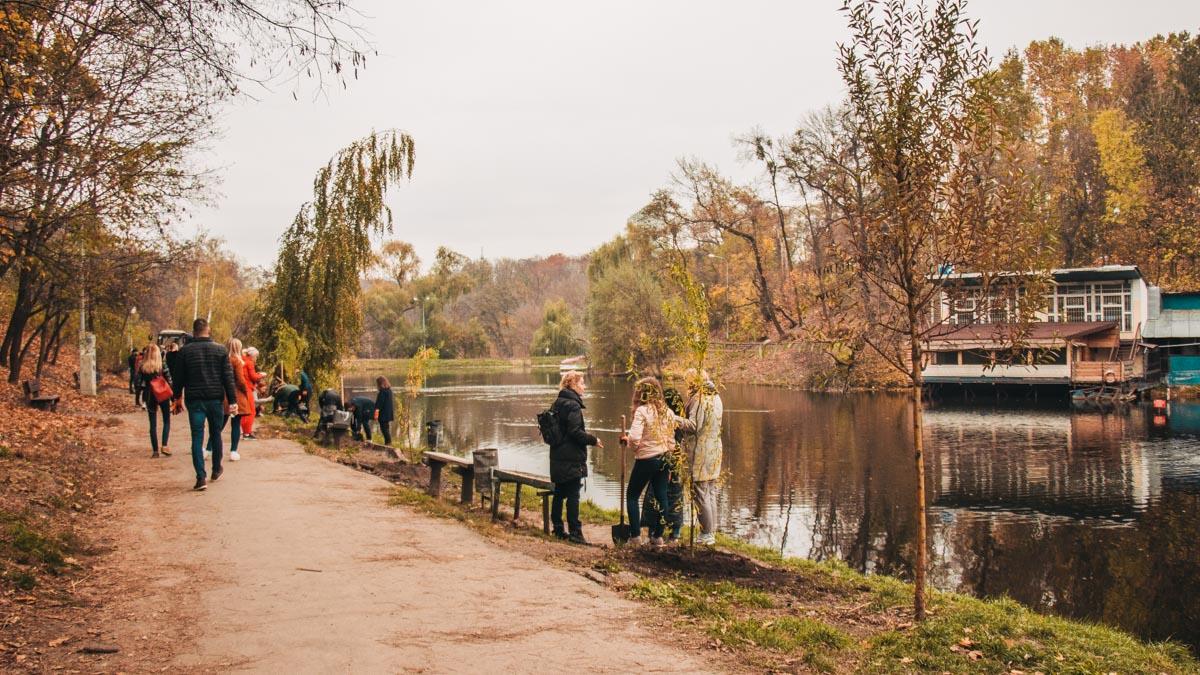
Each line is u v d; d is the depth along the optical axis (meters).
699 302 9.60
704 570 8.65
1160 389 45.84
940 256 6.99
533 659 5.17
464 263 128.38
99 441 15.41
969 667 5.84
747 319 69.38
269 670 4.83
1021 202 6.84
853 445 28.45
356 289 26.28
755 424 35.06
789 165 47.09
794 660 5.53
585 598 6.64
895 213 6.89
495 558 7.80
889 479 22.02
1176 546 15.27
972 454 26.56
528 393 54.94
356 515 9.45
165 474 11.96
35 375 28.23
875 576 10.75
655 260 66.31
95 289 21.58
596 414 39.34
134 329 47.78
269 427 18.84
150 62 12.37
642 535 10.59
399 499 10.41
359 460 14.39
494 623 5.88
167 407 13.83
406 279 115.31
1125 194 65.25
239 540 8.12
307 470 12.58
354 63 7.31
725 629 6.07
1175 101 66.56
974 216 6.82
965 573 13.66
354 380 69.75
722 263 75.69
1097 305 49.69
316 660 5.02
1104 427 33.72
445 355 112.88
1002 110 6.74
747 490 20.53
